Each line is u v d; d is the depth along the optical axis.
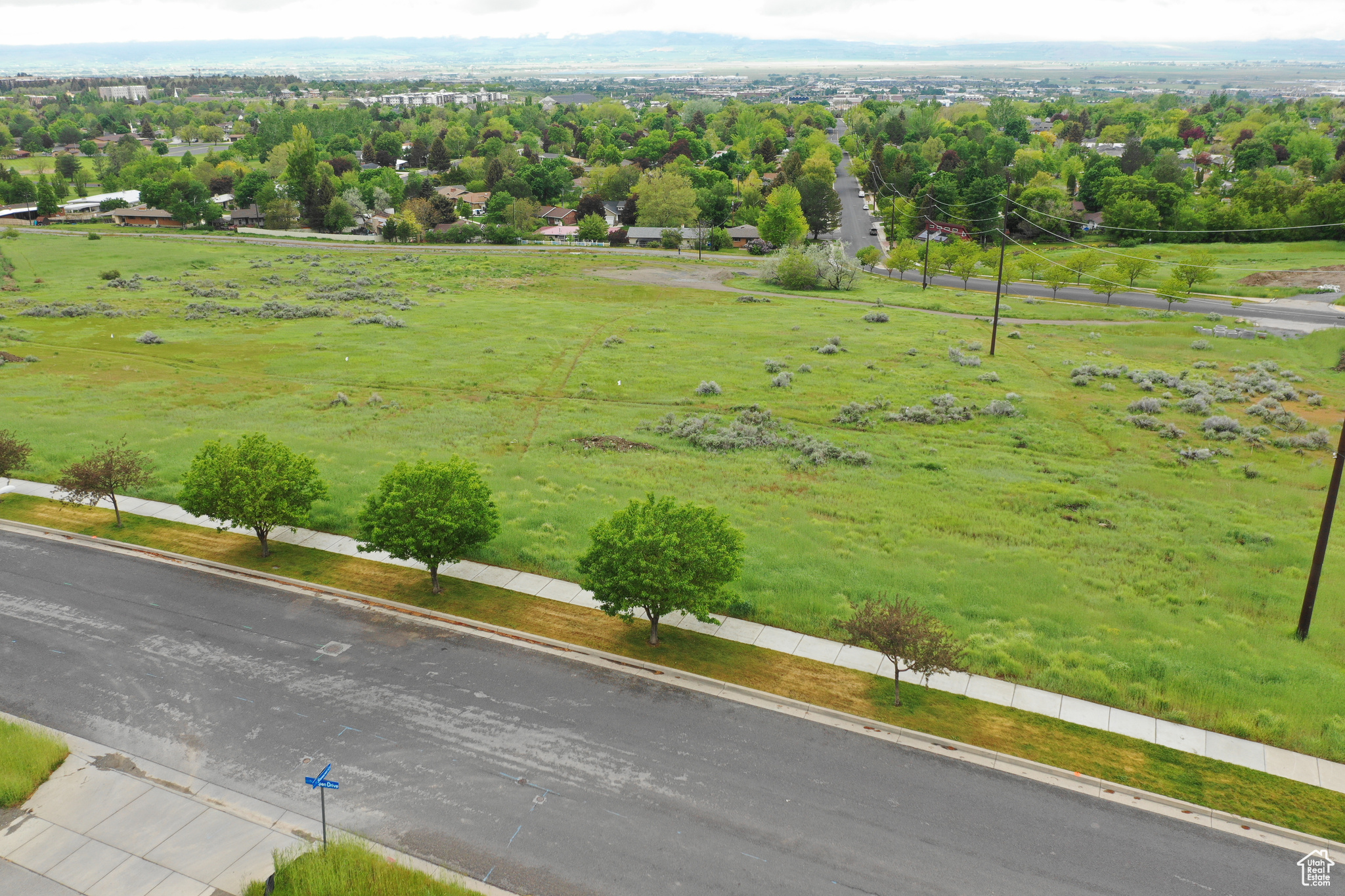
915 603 27.95
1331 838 18.28
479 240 147.62
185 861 17.33
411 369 62.28
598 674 24.03
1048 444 47.62
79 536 32.28
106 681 23.38
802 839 18.12
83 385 56.53
